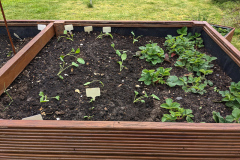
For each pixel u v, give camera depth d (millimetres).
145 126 1044
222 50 1961
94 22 2420
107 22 2418
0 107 1444
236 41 3199
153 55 2025
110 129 1046
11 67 1611
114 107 1488
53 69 1872
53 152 1140
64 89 1646
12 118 1363
